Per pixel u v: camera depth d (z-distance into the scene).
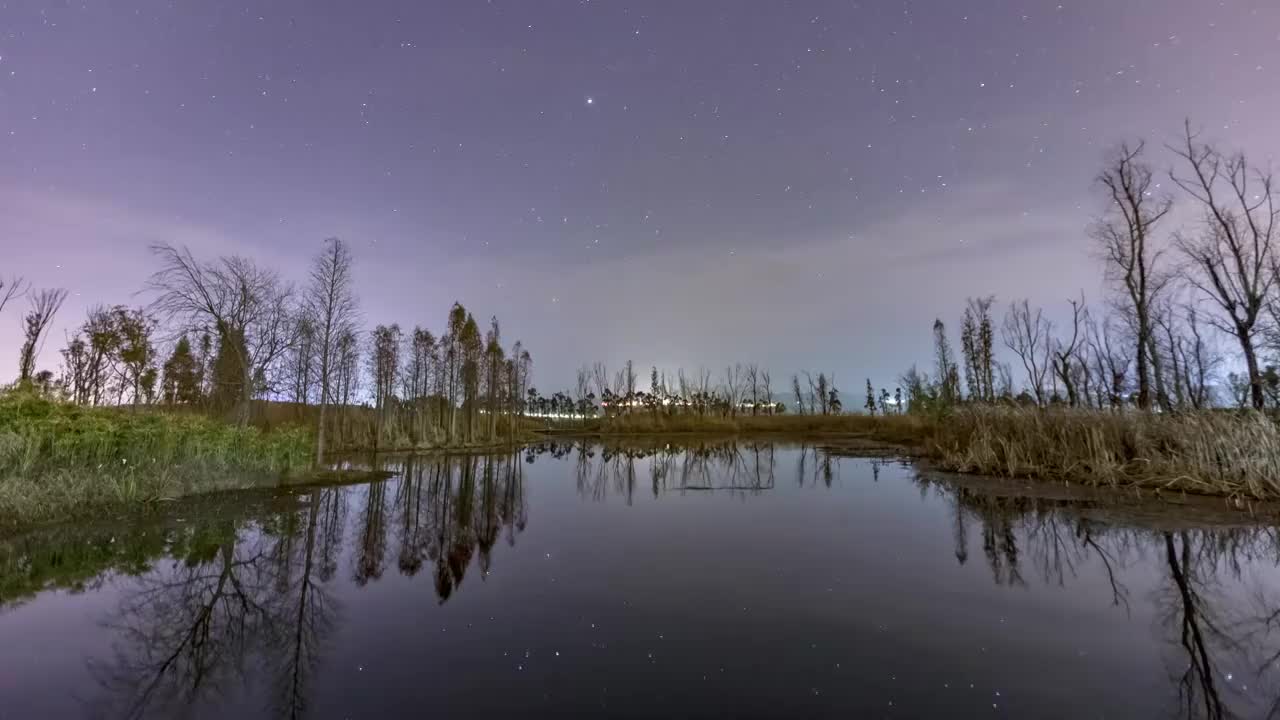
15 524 9.10
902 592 6.65
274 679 4.49
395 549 8.98
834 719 3.86
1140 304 20.72
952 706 4.04
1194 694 4.21
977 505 12.28
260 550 8.66
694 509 12.75
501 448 36.28
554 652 5.02
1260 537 8.91
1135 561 7.78
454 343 39.44
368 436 34.00
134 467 11.69
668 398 62.53
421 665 4.77
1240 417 13.50
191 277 19.31
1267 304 17.25
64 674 4.58
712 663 4.79
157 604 6.27
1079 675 4.52
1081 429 15.89
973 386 35.94
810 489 15.79
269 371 22.19
